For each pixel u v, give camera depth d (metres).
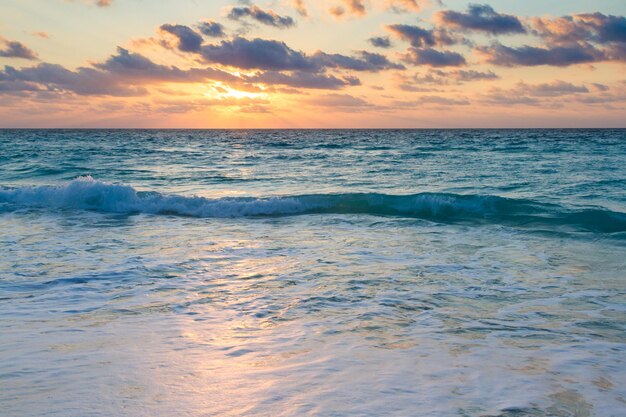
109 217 13.09
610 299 5.74
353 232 10.70
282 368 3.67
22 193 15.48
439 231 10.76
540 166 25.66
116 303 5.57
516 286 6.32
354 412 2.94
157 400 3.10
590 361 3.84
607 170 23.34
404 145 49.81
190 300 5.72
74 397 3.13
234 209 13.85
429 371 3.61
